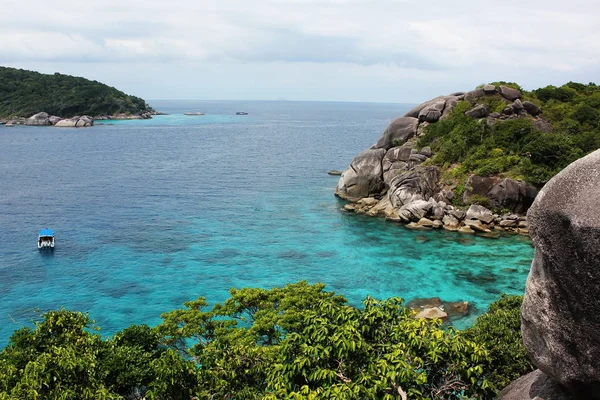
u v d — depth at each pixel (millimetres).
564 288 8117
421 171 61938
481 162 59656
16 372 13961
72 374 13914
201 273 41938
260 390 15125
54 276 40812
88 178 84062
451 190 59156
